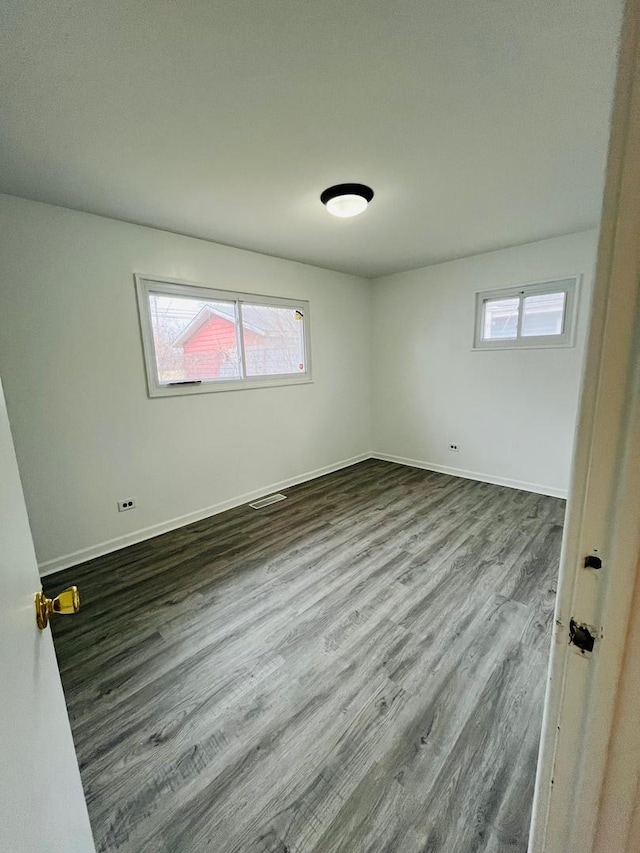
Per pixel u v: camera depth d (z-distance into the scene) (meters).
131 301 2.59
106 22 1.04
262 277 3.38
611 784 0.42
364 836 1.01
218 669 1.57
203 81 1.28
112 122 1.48
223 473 3.29
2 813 0.44
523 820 1.03
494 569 2.23
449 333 3.92
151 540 2.78
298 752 1.23
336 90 1.35
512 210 2.47
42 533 2.34
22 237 2.14
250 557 2.48
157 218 2.46
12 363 2.17
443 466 4.20
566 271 3.07
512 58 1.22
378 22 1.08
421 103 1.43
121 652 1.68
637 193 0.32
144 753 1.24
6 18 1.01
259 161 1.79
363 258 3.58
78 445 2.45
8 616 0.55
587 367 0.37
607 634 0.39
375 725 1.31
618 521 0.37
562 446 3.32
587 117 1.52
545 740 0.47
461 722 1.31
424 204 2.34
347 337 4.33
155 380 2.78
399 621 1.82
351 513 3.14
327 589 2.10
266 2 1.01
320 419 4.14
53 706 0.71
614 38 1.15
